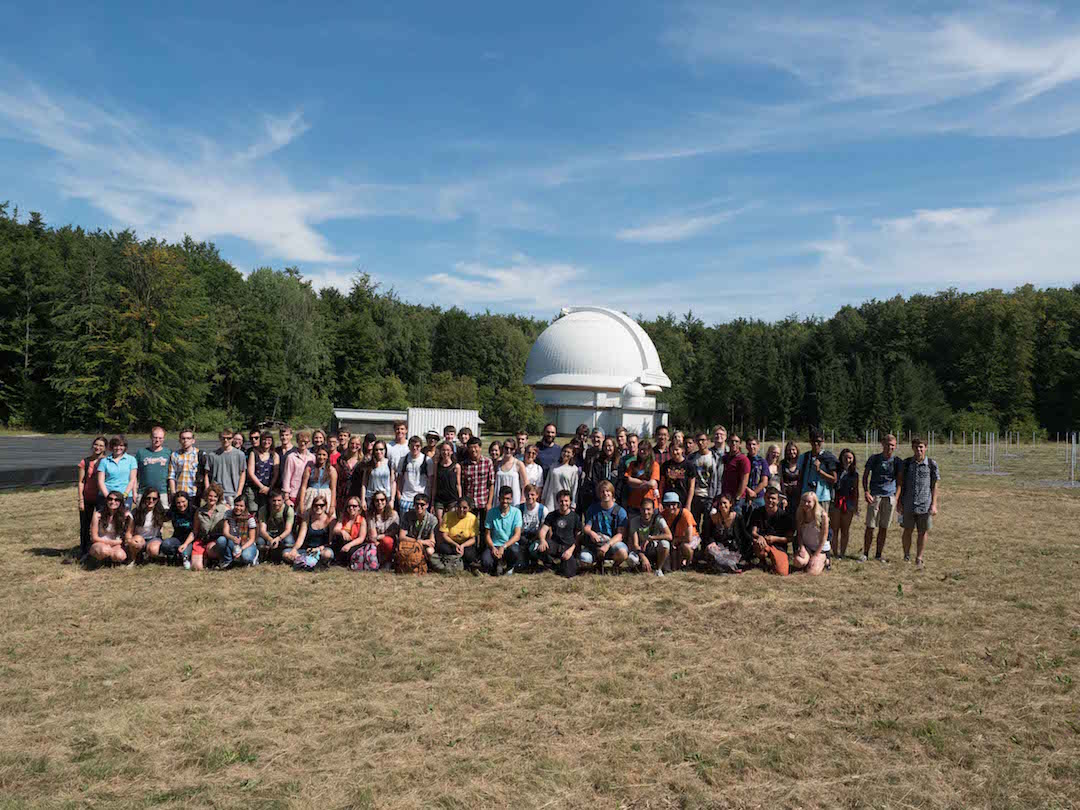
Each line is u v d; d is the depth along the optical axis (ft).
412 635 25.66
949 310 286.66
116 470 36.06
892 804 14.74
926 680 21.62
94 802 14.43
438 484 37.35
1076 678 21.84
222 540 35.35
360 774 15.69
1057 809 14.58
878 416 239.91
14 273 185.37
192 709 19.04
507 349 325.83
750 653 24.04
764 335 342.64
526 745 17.19
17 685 20.51
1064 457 136.15
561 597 31.27
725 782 15.57
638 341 187.62
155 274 179.22
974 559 39.83
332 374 257.96
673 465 38.29
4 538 42.55
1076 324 265.95
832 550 41.57
